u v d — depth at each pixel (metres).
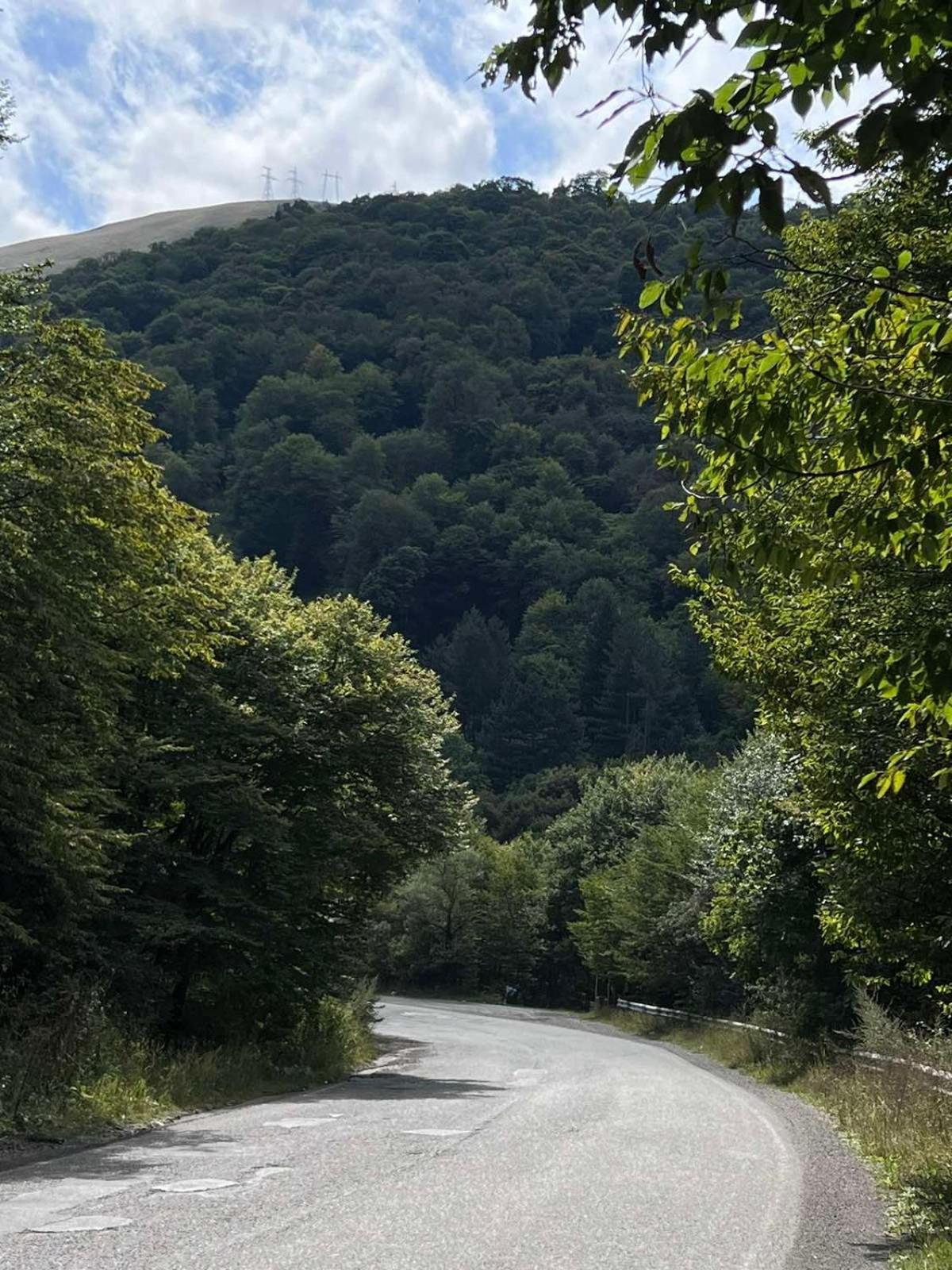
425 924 80.50
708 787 44.91
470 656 138.75
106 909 21.97
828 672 11.59
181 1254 6.92
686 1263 7.22
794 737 12.80
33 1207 8.41
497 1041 39.72
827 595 10.88
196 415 189.38
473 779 114.06
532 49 3.88
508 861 81.81
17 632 15.77
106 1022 18.39
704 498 6.24
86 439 16.38
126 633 18.02
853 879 12.68
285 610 28.02
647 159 3.71
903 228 11.24
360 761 27.44
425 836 28.67
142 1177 9.95
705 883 38.25
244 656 25.59
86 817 18.33
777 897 24.38
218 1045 24.67
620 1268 6.99
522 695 126.56
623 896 49.34
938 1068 15.47
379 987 82.62
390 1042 37.78
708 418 5.26
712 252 4.42
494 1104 17.59
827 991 26.61
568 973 81.56
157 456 169.50
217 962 24.36
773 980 28.58
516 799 105.12
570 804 103.69
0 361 16.66
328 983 25.77
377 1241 7.45
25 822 16.94
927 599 9.77
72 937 20.08
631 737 122.38
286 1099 18.83
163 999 24.05
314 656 26.61
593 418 194.25
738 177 3.56
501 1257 7.15
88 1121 13.87
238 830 23.66
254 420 190.88
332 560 160.50
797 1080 23.03
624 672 127.00
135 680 22.02
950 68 3.31
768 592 12.05
